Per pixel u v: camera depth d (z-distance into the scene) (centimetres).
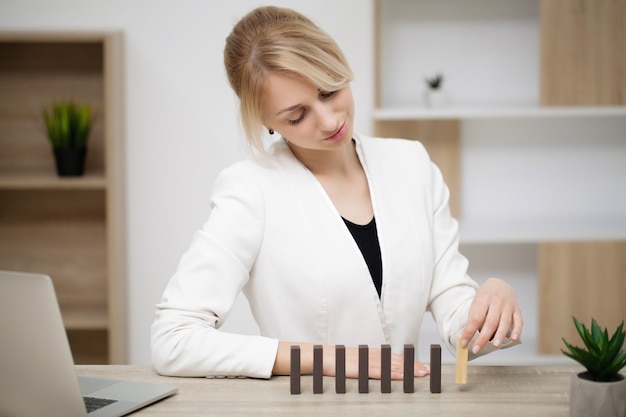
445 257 176
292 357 137
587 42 304
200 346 148
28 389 124
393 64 331
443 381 144
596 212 336
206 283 158
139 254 343
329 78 151
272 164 170
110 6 336
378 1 310
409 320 170
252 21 161
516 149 334
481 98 331
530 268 339
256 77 155
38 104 334
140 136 339
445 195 184
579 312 309
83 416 122
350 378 146
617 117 331
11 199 341
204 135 340
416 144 186
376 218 170
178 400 135
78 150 323
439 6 328
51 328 118
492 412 127
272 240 165
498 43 329
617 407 120
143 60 337
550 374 148
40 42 332
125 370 155
